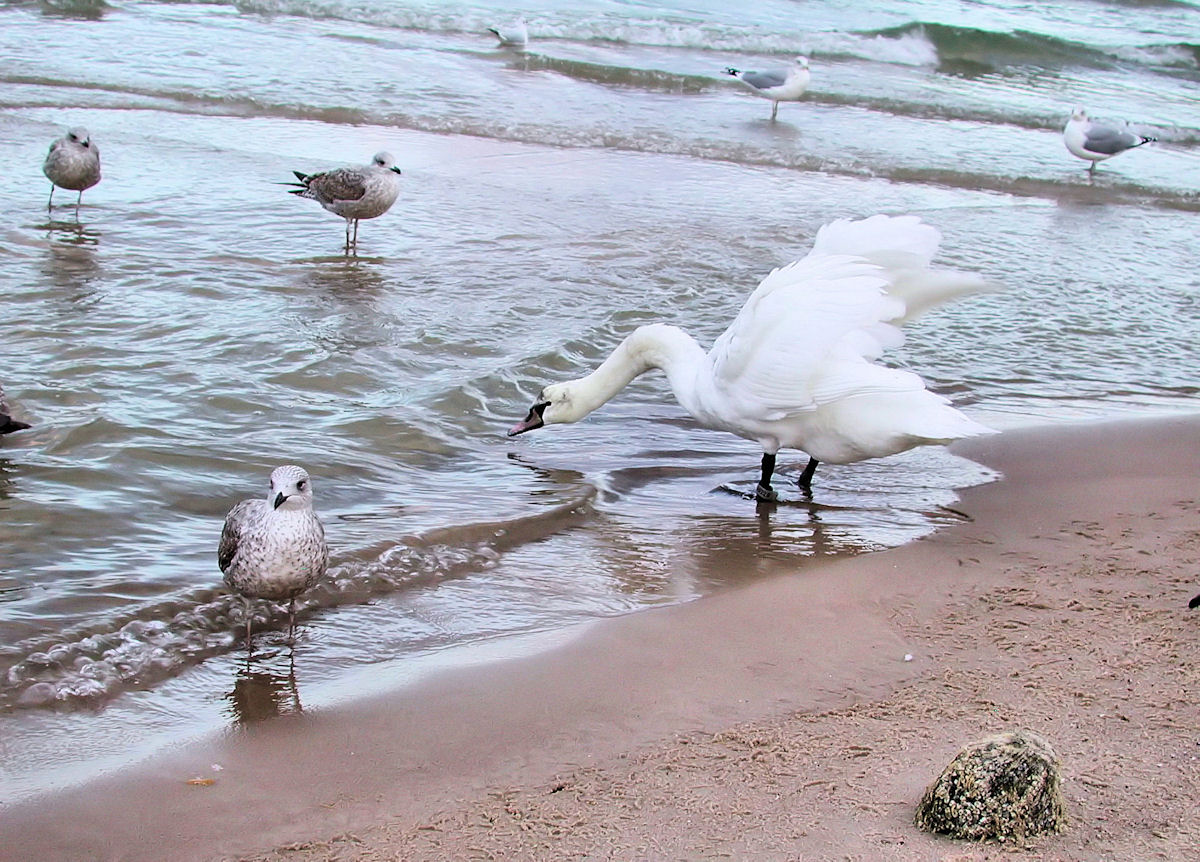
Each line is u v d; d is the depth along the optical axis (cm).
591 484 493
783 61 1259
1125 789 315
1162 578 432
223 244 671
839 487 498
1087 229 808
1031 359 605
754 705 374
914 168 914
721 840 297
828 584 431
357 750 352
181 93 921
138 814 320
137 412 507
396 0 1325
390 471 492
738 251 711
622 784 327
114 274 621
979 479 502
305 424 512
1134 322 655
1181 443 527
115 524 448
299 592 394
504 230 721
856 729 356
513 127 919
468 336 590
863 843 292
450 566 440
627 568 443
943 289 472
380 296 623
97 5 1166
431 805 321
